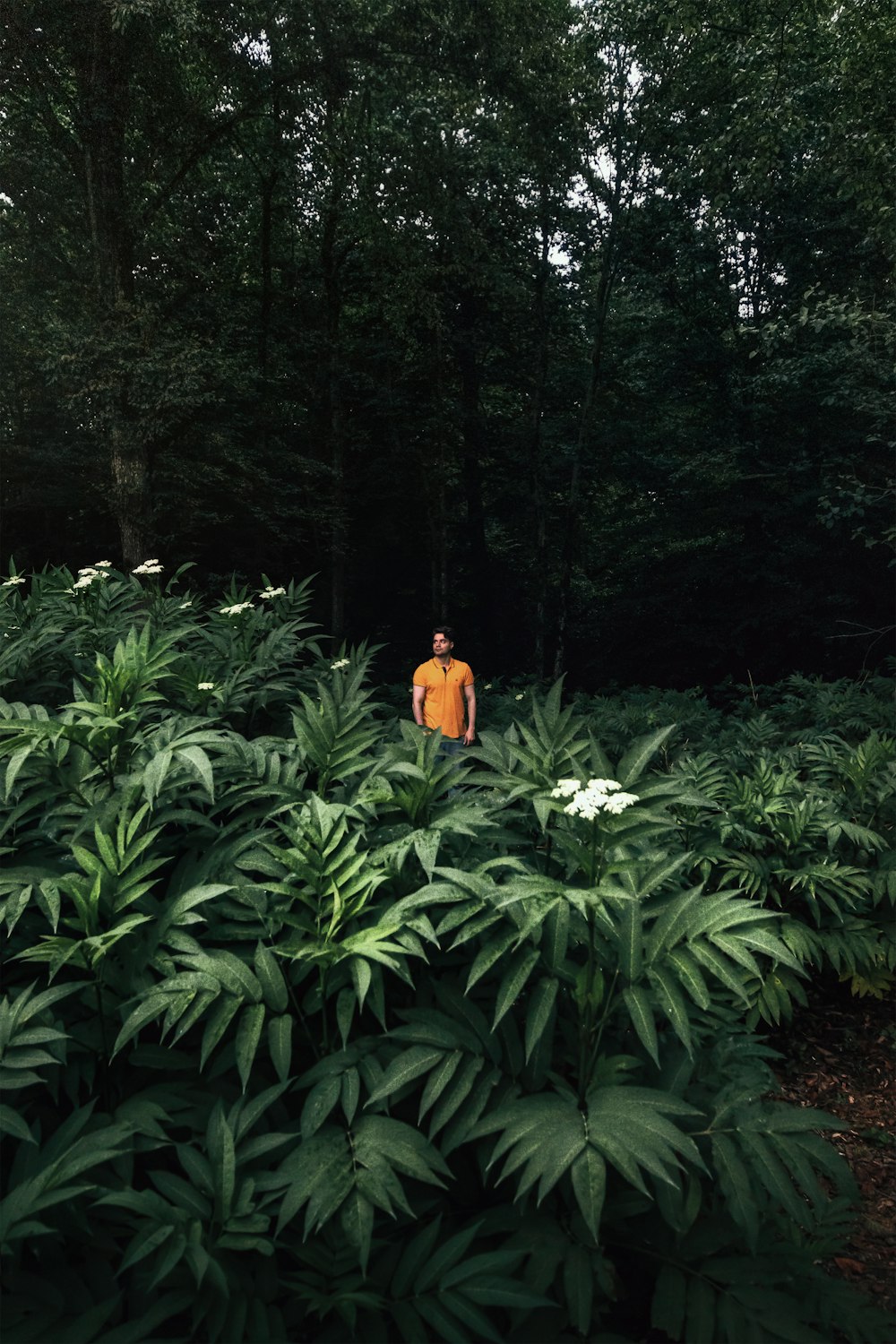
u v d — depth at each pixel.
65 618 5.02
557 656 21.02
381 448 21.09
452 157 14.46
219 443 13.82
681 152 17.03
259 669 4.83
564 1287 2.34
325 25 13.11
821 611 18.41
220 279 15.47
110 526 19.17
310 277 18.73
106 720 2.88
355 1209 2.19
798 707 10.87
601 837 2.62
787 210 16.50
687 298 18.58
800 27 11.17
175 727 3.42
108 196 13.35
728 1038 2.97
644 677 20.97
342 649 5.39
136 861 3.03
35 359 13.28
